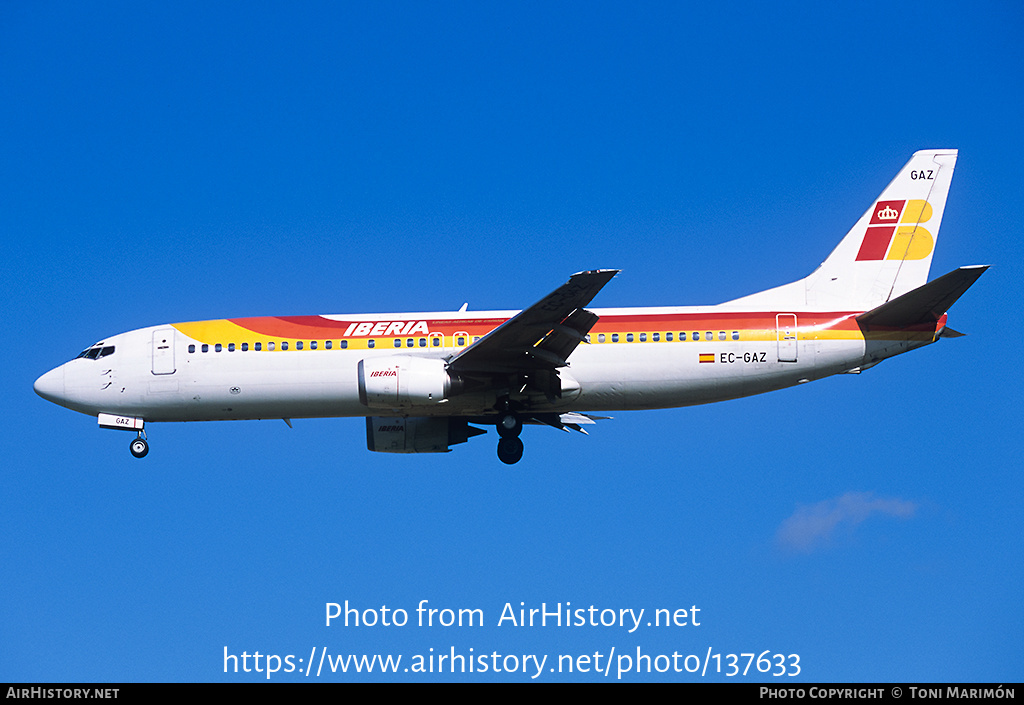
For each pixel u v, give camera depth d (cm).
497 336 8325
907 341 9031
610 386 8988
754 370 8994
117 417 9275
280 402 9131
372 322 9181
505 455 9150
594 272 7581
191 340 9162
